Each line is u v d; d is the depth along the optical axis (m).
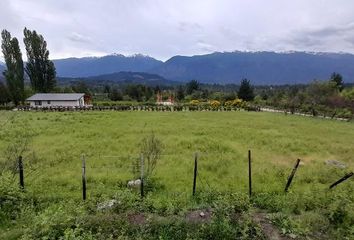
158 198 11.31
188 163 17.64
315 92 68.25
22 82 76.31
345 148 24.20
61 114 51.41
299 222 9.48
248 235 8.70
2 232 8.82
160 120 42.00
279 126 38.03
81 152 20.19
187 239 8.45
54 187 12.90
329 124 42.50
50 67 85.31
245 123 40.50
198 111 64.00
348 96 67.62
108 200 10.71
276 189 13.24
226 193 11.77
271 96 90.94
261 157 20.25
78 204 10.66
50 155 19.08
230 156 19.81
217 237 8.59
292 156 21.20
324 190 12.23
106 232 8.77
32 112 56.81
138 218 9.62
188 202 11.09
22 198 10.94
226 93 94.06
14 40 74.56
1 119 40.50
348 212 10.02
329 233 9.20
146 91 107.12
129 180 14.03
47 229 8.34
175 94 101.75
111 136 27.00
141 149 20.53
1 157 17.69
